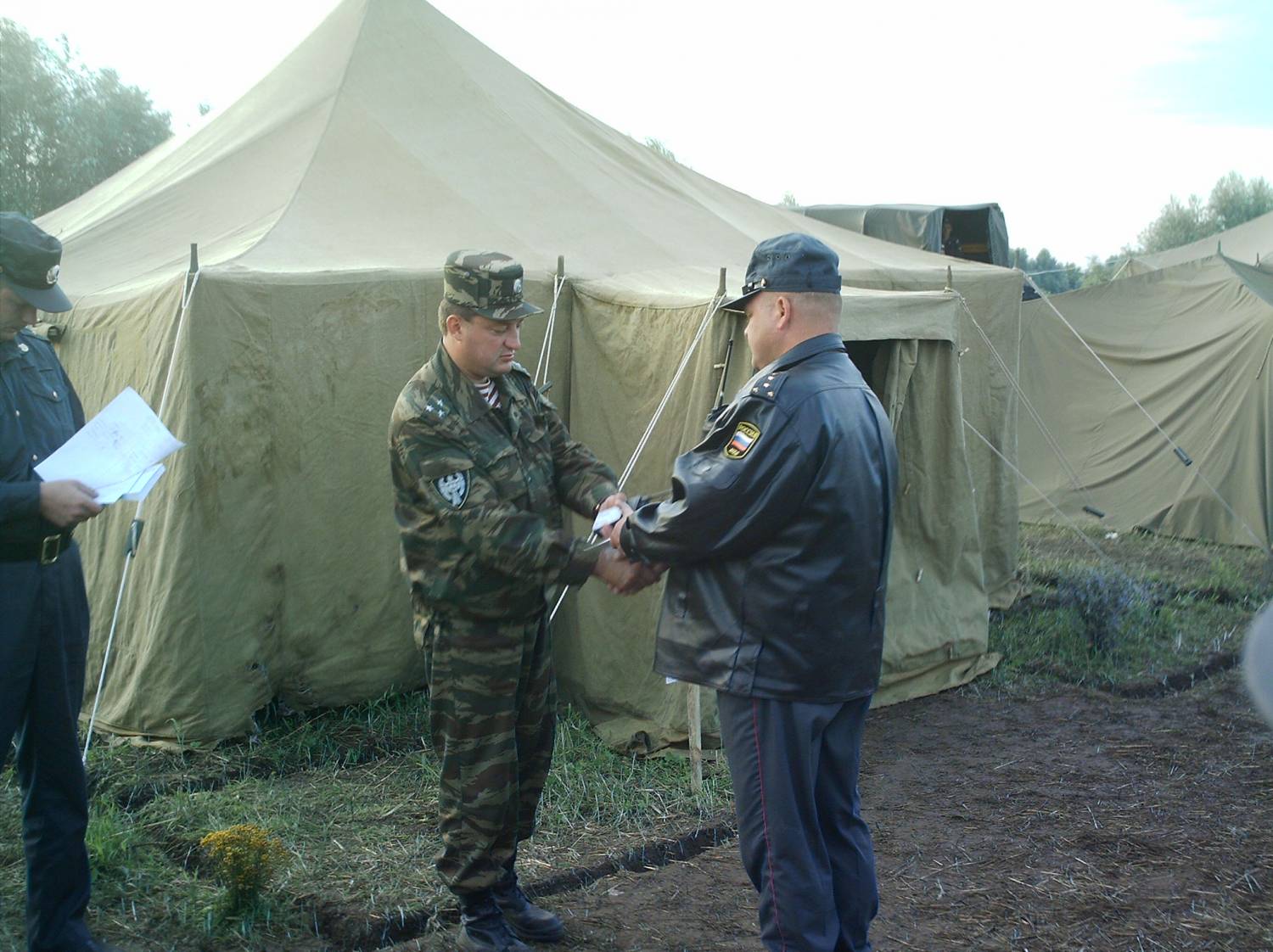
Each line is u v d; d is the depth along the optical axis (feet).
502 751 9.96
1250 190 143.74
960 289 23.18
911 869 12.74
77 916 10.04
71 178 76.95
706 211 23.11
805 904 8.66
